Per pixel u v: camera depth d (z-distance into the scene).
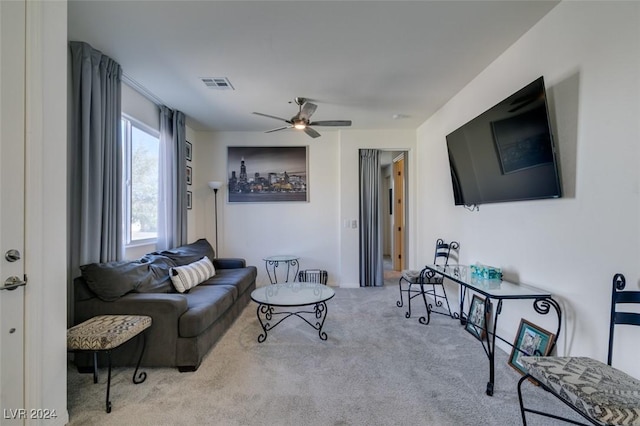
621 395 1.20
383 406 1.79
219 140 4.83
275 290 3.10
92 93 2.39
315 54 2.50
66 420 1.65
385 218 7.99
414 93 3.32
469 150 2.86
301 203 4.89
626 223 1.54
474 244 3.00
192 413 1.73
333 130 4.83
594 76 1.70
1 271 1.35
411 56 2.54
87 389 1.97
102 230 2.51
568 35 1.87
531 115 2.05
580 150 1.80
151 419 1.68
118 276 2.31
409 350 2.54
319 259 4.91
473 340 2.74
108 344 1.77
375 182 4.92
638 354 1.50
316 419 1.68
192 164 4.71
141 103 3.29
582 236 1.79
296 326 3.11
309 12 1.97
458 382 2.05
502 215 2.56
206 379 2.09
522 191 2.22
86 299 2.23
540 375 1.41
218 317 2.71
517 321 2.39
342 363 2.31
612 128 1.61
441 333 2.90
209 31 2.18
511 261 2.45
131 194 3.16
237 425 1.63
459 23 2.11
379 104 3.65
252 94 3.32
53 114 1.59
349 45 2.37
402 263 6.18
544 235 2.09
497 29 2.18
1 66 1.35
